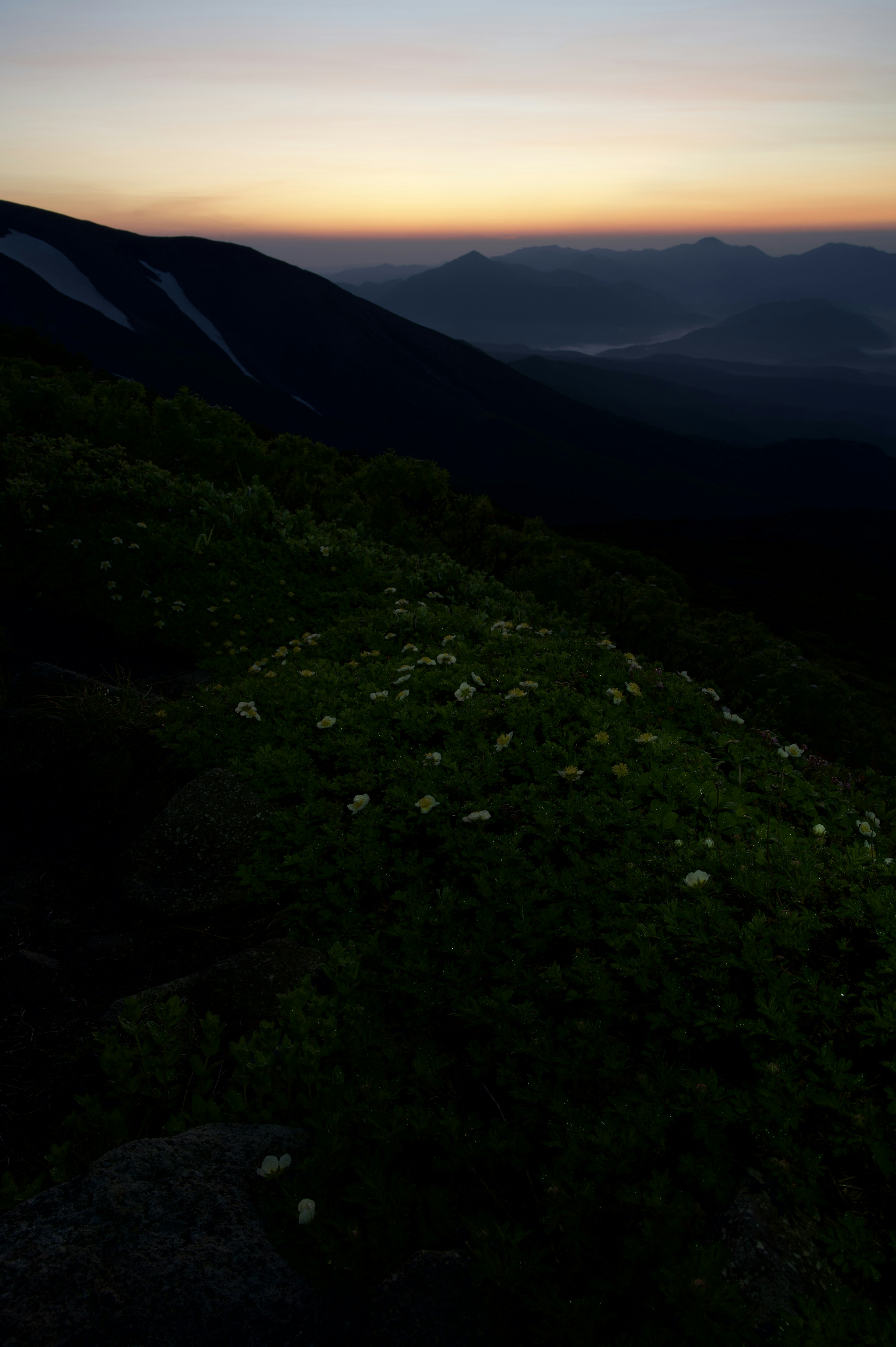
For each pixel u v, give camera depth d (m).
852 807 5.25
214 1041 3.28
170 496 14.38
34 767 5.88
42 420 18.42
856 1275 2.16
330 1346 2.14
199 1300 2.13
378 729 5.95
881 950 3.21
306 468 19.78
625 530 80.75
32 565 11.30
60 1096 3.35
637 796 4.79
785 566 64.31
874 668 35.62
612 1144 2.51
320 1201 2.47
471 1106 3.01
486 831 4.66
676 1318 2.02
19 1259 2.20
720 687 10.62
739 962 3.06
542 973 3.37
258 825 4.93
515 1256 2.23
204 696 6.68
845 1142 2.46
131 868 4.77
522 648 7.90
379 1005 3.52
